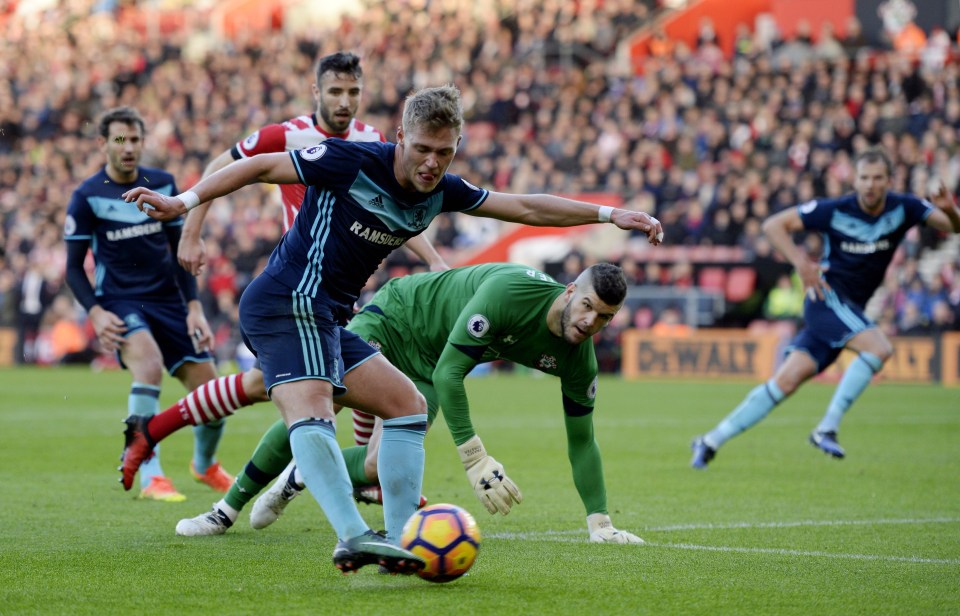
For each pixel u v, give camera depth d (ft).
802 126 217.97
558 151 231.71
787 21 260.83
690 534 54.85
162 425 53.06
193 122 267.18
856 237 85.76
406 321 55.52
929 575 44.62
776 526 57.62
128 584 40.98
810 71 229.86
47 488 69.56
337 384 42.22
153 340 68.59
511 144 235.81
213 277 215.92
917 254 202.39
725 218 204.03
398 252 215.72
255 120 263.90
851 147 215.72
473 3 288.10
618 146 231.09
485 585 41.32
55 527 54.90
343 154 41.22
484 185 233.14
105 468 79.92
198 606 37.47
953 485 75.36
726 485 74.69
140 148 68.49
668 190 214.28
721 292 200.03
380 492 55.01
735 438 108.68
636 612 37.22
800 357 85.81
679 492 71.15
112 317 67.56
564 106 242.37
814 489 72.90
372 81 264.93
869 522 59.26
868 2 254.27
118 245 69.00
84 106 282.15
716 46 254.88
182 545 49.75
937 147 209.36
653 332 199.82
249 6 321.73
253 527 54.24
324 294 42.55
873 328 85.97
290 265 42.39
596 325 47.34
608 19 272.92
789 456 93.45
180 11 323.16
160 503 64.03
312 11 327.88
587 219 45.16
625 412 133.08
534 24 274.77
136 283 69.46
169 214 39.45
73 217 68.23
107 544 49.90
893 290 194.39
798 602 39.19
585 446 52.44
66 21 329.52
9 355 223.51
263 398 52.65
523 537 53.47
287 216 64.23
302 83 270.46
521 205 44.80
